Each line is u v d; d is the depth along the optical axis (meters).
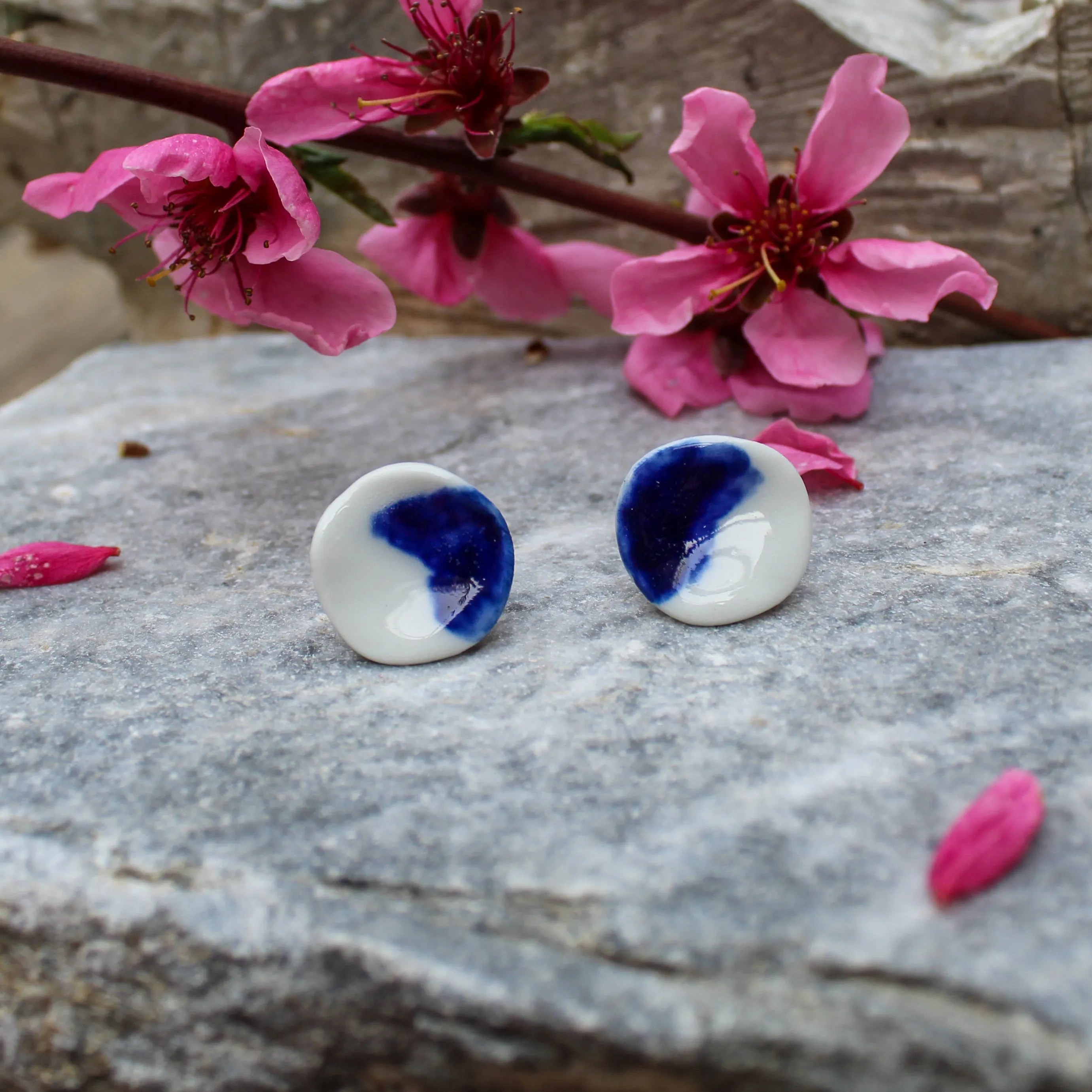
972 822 0.13
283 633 0.16
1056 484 0.17
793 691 0.14
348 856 0.13
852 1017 0.12
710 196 0.18
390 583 0.15
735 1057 0.12
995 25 0.21
